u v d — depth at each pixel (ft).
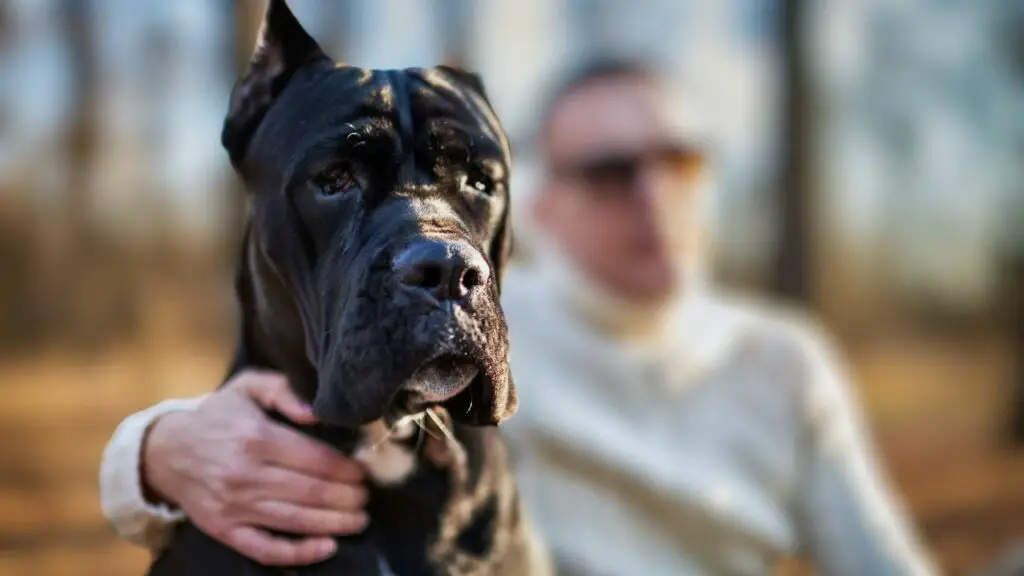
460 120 5.61
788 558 9.09
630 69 9.18
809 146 23.39
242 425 5.55
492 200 5.71
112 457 5.95
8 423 29.66
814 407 8.66
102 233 45.24
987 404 36.19
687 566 8.14
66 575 16.55
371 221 5.24
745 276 37.09
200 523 5.58
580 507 8.21
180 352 40.16
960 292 51.60
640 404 8.52
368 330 4.87
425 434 5.62
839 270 53.78
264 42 5.94
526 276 9.68
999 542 18.97
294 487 5.47
